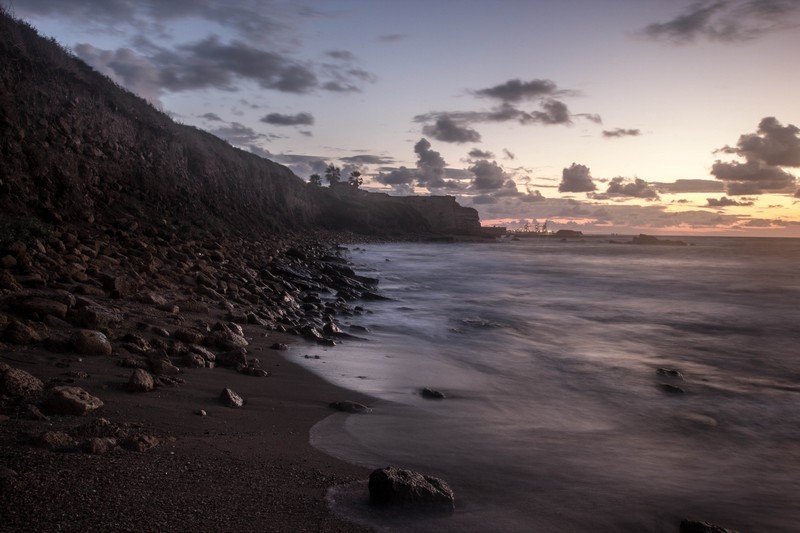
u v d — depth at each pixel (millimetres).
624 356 12266
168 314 10422
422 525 4012
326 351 10609
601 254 81250
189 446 4930
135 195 28766
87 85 29500
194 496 3939
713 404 8469
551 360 11477
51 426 4848
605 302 23672
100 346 7250
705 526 4184
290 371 8617
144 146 33500
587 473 5387
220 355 8484
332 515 3975
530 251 86250
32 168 19828
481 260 53062
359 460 5234
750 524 4539
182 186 36219
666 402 8516
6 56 23250
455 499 4539
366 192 115688
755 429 7309
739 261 67562
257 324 12016
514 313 19078
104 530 3279
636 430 7043
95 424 4871
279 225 52781
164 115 41219
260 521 3729
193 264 17844
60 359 6832
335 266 28516
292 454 5176
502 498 4652
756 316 20000
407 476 4363
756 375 10703
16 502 3443
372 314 16797
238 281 17203
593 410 7930
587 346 13430
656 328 16922
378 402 7465
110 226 21578
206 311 11656
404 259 48250
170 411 5844
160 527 3424
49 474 3881
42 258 11781
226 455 4855
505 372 10156
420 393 8125
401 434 6180
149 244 19688
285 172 69938
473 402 7883
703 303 24234
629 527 4324
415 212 111438
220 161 48781
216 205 40938
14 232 13258
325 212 81500
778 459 6156
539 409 7789
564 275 39719
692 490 5156
